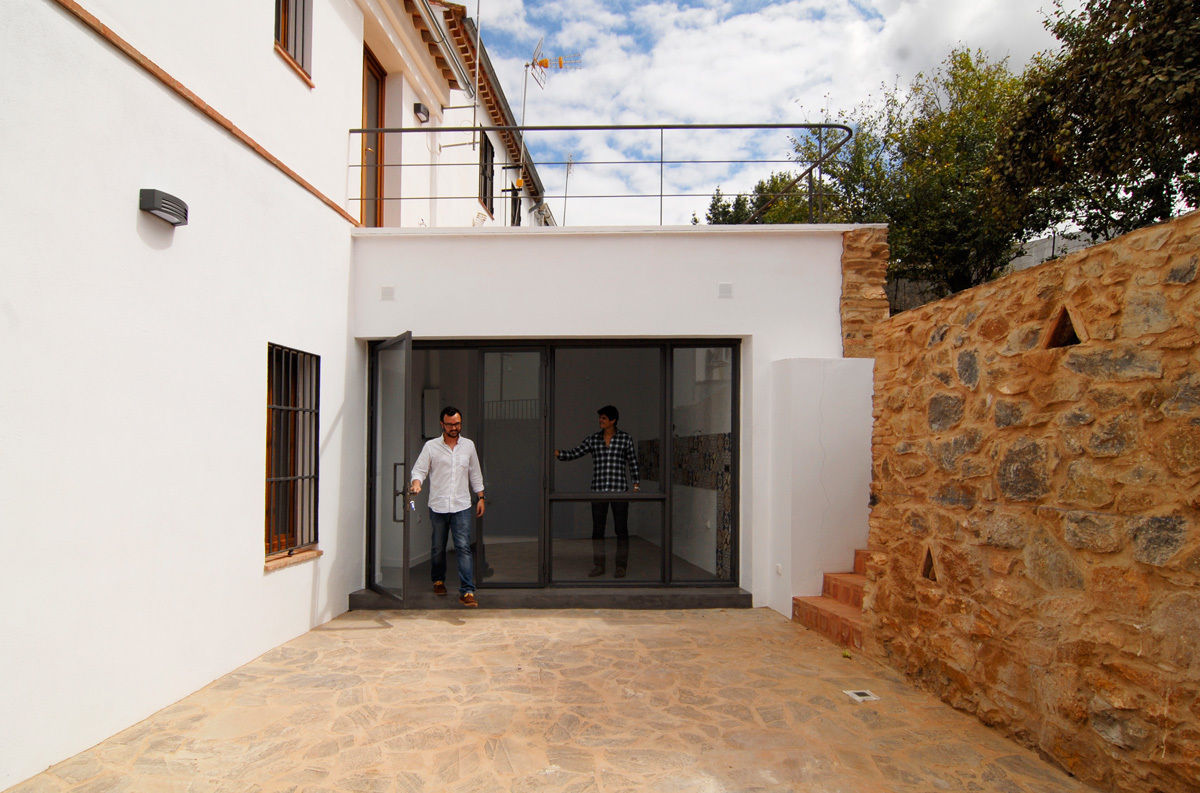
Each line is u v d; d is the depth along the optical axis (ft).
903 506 15.40
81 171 11.19
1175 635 8.77
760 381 21.79
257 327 16.38
